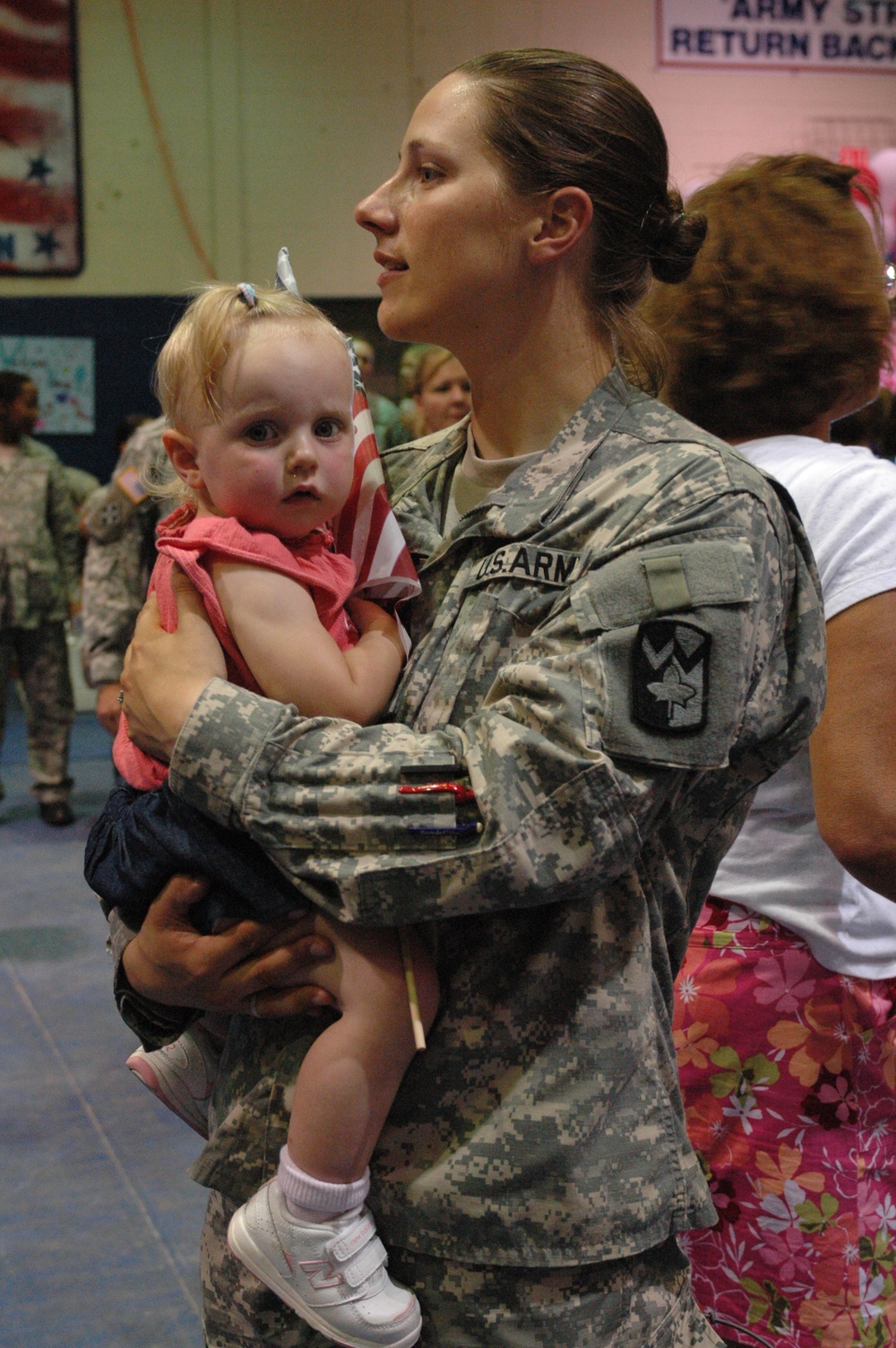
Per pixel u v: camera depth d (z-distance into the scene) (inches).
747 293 57.5
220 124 343.0
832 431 88.4
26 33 331.3
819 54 355.6
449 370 158.6
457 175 45.1
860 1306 55.4
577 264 46.5
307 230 350.3
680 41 349.4
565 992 41.6
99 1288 98.6
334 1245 41.4
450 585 47.8
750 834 56.3
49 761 232.1
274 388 43.4
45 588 228.4
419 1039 40.3
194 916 43.5
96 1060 136.5
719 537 40.2
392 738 40.5
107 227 342.6
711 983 56.3
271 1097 43.8
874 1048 55.9
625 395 46.6
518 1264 40.4
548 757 38.2
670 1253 43.4
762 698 42.5
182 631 43.8
